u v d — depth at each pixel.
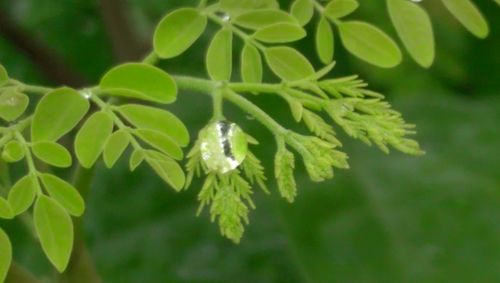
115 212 0.47
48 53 0.47
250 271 0.46
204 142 0.20
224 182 0.20
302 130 0.40
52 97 0.20
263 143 0.40
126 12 0.47
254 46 0.22
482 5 0.47
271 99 0.41
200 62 0.45
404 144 0.21
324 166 0.20
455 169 0.44
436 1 0.43
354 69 0.44
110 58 0.51
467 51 0.48
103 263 0.46
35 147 0.21
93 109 0.24
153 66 0.21
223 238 0.47
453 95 0.48
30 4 0.52
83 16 0.52
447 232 0.41
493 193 0.43
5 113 0.21
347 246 0.40
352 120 0.21
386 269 0.40
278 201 0.40
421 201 0.42
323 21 0.23
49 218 0.21
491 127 0.46
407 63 0.45
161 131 0.21
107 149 0.21
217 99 0.21
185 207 0.47
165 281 0.46
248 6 0.22
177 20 0.21
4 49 0.50
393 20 0.23
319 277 0.39
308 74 0.22
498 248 0.41
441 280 0.40
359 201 0.41
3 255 0.21
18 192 0.21
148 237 0.47
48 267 0.43
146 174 0.47
